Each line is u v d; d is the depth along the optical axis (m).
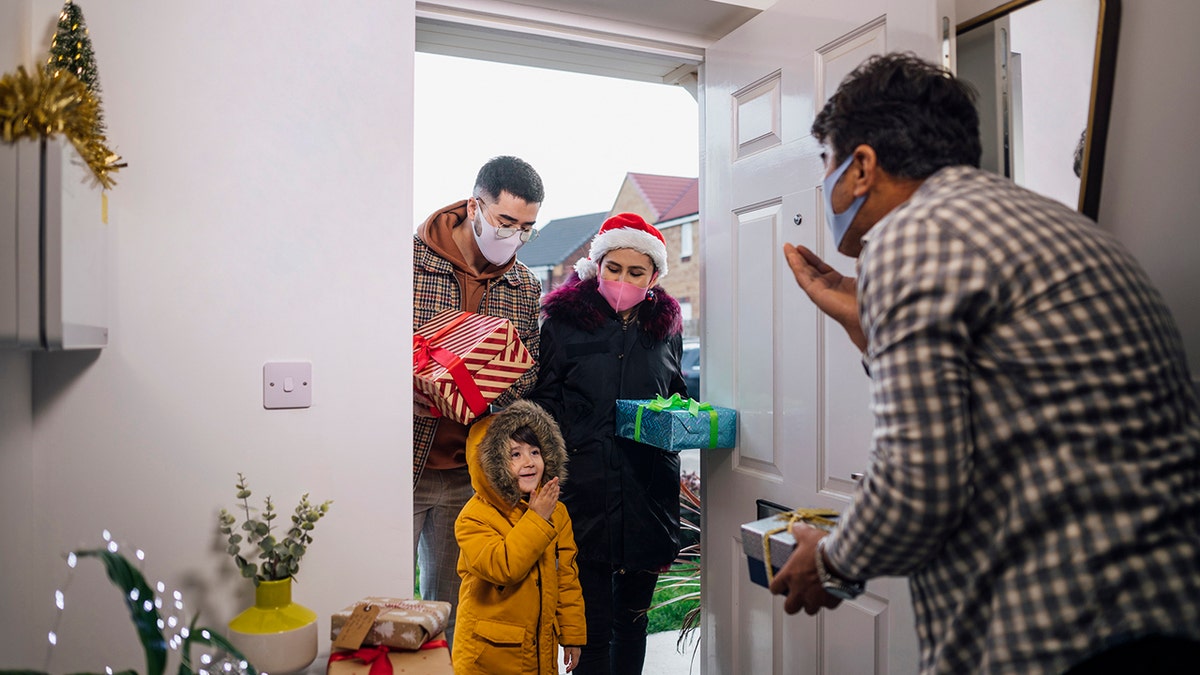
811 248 1.84
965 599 0.90
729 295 2.18
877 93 1.07
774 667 1.98
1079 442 0.84
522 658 1.84
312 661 1.49
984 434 0.88
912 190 1.06
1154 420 0.85
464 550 1.85
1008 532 0.86
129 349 1.54
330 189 1.67
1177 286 1.30
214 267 1.59
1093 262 0.88
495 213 2.25
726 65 2.21
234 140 1.61
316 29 1.67
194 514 1.57
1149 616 0.80
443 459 2.26
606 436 2.28
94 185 1.28
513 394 2.35
